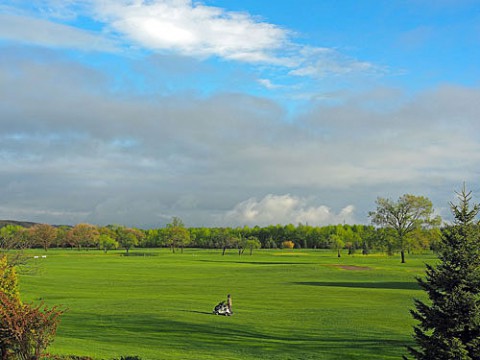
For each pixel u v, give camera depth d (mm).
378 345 30422
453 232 20016
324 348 29531
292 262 126188
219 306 41688
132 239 191625
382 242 117750
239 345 30094
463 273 19188
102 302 49688
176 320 38312
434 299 19766
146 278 82562
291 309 45719
